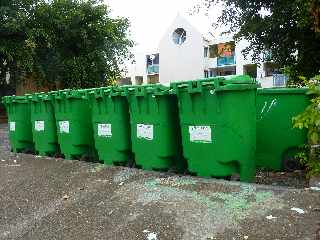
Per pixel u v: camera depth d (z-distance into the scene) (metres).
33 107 8.73
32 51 19.48
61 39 21.59
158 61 47.88
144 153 6.51
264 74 35.12
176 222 4.43
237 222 4.25
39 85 21.97
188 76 43.22
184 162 6.43
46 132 8.44
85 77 21.98
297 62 12.01
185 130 5.89
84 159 7.89
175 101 6.31
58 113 8.05
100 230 4.55
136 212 4.83
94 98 7.26
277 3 11.41
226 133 5.43
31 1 20.16
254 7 12.27
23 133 9.23
